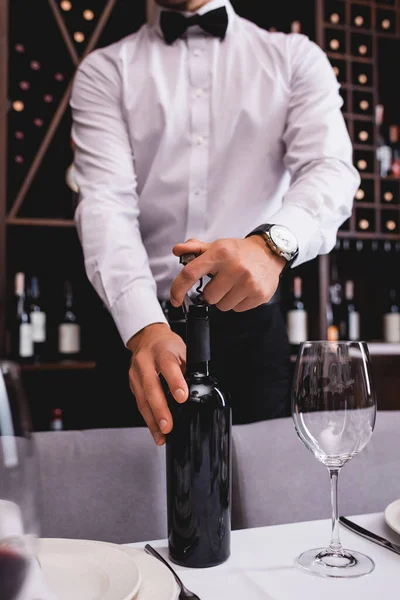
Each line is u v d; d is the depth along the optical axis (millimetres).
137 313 913
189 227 1299
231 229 1301
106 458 763
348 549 555
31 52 2555
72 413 2564
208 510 522
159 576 452
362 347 554
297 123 1196
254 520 782
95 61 1275
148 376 628
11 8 2486
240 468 795
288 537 591
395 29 3047
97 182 1177
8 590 316
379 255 3104
